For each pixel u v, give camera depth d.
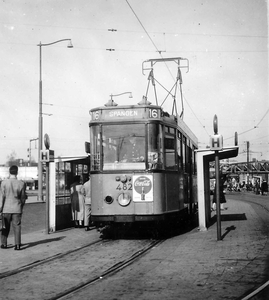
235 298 5.83
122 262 8.66
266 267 7.65
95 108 12.26
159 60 18.97
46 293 6.40
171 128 12.84
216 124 11.50
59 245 11.34
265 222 15.36
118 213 11.75
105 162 11.98
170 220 12.65
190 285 6.61
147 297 6.00
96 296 6.14
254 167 69.12
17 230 10.70
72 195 15.60
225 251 9.45
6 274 7.80
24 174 85.50
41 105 30.05
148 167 11.77
